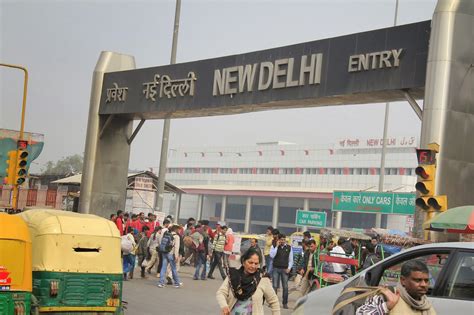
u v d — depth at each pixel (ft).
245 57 73.41
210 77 77.36
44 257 33.50
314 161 367.66
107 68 92.43
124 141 93.66
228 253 74.23
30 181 135.33
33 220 34.88
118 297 35.17
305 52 67.15
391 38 59.52
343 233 56.39
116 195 92.84
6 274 29.12
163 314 45.42
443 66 53.16
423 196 44.93
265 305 56.08
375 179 328.49
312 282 52.06
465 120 53.78
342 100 65.98
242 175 404.16
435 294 22.09
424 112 53.88
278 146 389.60
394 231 63.77
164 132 91.61
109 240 35.27
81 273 34.09
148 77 85.46
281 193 310.86
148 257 75.82
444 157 52.54
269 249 68.69
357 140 347.56
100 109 91.76
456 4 53.88
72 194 111.14
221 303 22.22
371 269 24.62
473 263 21.94
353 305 20.10
